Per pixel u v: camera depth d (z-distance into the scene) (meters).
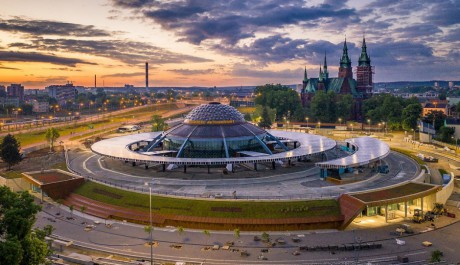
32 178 129.75
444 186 121.19
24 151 198.75
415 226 98.62
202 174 135.62
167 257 83.00
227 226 97.88
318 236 93.00
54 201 121.62
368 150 152.12
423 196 105.31
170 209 104.00
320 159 162.38
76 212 111.94
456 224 100.31
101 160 167.12
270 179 129.00
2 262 52.53
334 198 105.31
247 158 133.62
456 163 173.75
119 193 115.50
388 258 81.00
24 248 57.88
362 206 96.00
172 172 139.62
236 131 153.75
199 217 99.88
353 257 81.62
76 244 89.62
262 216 98.75
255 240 90.88
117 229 98.88
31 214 61.41
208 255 83.81
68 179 128.12
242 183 124.81
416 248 85.81
